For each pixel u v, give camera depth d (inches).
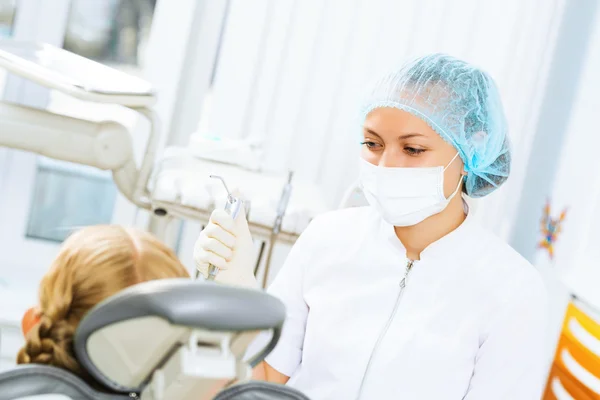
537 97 105.7
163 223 80.7
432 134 54.4
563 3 103.3
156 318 17.9
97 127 78.7
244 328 17.7
